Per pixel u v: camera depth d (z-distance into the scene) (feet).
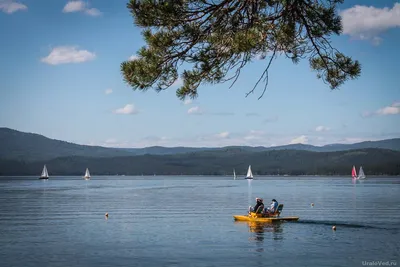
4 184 627.46
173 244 90.17
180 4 42.32
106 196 295.28
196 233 104.88
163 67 44.06
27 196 298.76
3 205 209.56
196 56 43.60
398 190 389.39
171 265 71.82
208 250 83.71
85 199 259.80
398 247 85.35
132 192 361.71
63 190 407.64
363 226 116.06
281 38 44.60
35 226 122.31
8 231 111.45
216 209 180.04
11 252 82.79
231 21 43.01
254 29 41.91
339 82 48.55
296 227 113.91
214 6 42.86
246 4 42.98
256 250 83.41
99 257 77.97
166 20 42.78
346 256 77.61
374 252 80.79
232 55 43.73
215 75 44.47
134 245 89.40
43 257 78.18
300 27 45.98
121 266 71.31
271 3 43.88
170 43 43.01
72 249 85.46
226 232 105.81
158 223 127.44
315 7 45.06
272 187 487.20
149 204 212.64
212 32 43.52
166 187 495.00
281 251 82.17
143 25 43.29
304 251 82.17
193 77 44.29
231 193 339.98
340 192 350.64
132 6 42.52
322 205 201.98
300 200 244.42
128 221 133.80
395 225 118.62
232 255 79.15
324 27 45.47
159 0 42.09
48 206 201.77
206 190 404.36
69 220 138.00
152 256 78.64
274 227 114.11
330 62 47.91
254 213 129.80
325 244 88.99
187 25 42.73
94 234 105.09
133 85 43.75
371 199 250.57
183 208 185.98
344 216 145.07
